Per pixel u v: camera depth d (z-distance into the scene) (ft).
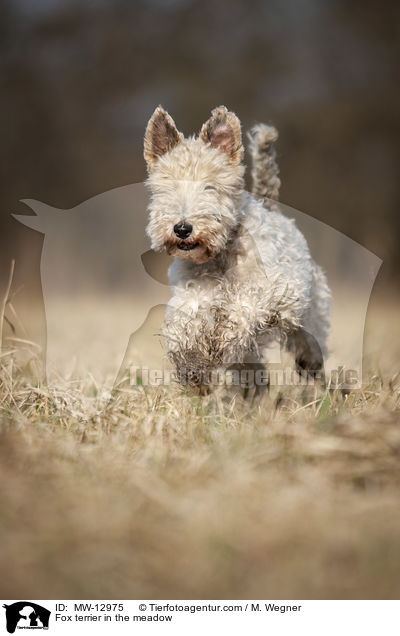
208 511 16.34
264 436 20.81
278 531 15.55
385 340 40.57
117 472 18.78
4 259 92.43
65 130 106.52
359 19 102.68
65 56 107.96
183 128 103.30
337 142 101.45
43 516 16.17
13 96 106.93
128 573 14.69
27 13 106.93
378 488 17.78
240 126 27.14
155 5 106.52
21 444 20.57
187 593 14.43
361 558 14.56
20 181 104.94
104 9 106.52
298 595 14.26
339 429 20.22
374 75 102.94
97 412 24.71
